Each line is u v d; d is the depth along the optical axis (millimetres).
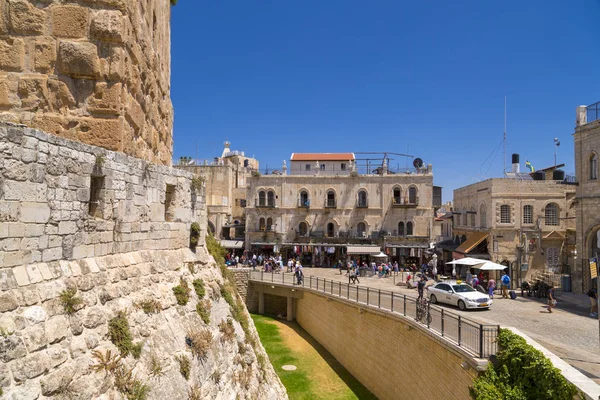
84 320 6852
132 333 8000
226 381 10992
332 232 52531
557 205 37188
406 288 33156
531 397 10617
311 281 32875
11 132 5883
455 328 14102
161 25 12781
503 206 38062
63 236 6918
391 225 51469
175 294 10477
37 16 8352
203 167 59344
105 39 8594
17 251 5945
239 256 54812
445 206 84938
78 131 8516
